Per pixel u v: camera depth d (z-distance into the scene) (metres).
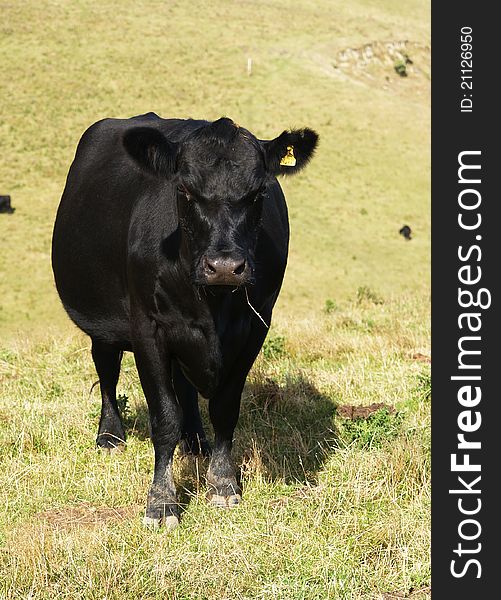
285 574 5.49
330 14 96.88
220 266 5.42
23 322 30.70
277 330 12.25
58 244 8.03
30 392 9.40
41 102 57.47
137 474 7.05
